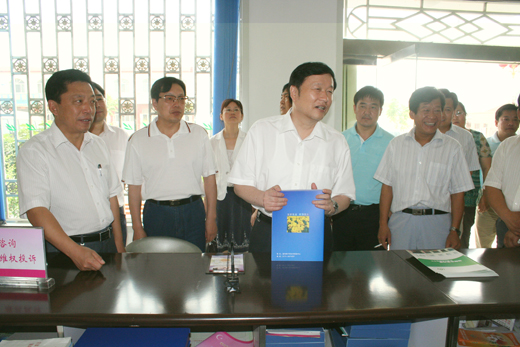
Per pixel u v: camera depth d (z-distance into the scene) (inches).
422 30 137.0
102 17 122.8
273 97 125.5
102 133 94.6
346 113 133.3
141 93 126.3
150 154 79.5
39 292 41.2
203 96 128.1
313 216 51.1
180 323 35.5
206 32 125.8
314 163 59.0
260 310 36.8
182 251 60.6
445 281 44.8
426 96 71.7
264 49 124.0
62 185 55.7
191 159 81.4
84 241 58.2
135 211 82.7
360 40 129.6
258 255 54.4
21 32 121.3
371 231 88.4
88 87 55.5
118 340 39.8
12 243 42.6
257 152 59.4
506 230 71.9
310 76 52.5
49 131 56.9
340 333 45.5
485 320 49.3
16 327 44.4
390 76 130.0
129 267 49.1
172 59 125.8
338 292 41.3
